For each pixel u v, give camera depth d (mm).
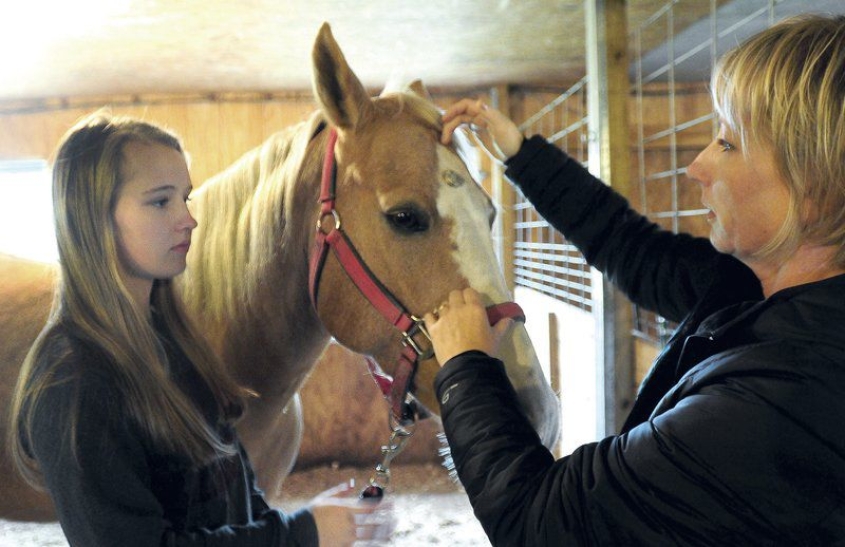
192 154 4051
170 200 805
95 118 800
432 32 2963
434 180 988
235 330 1165
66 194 753
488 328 839
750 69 649
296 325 1181
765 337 624
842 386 582
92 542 670
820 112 595
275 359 1199
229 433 892
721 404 611
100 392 691
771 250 654
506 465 689
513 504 673
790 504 586
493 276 981
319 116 1134
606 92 1863
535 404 965
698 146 4000
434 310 967
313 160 1107
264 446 1345
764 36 660
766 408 591
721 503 601
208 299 1167
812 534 589
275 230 1131
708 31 3092
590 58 1941
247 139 4070
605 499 638
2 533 2988
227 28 2764
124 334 741
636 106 4012
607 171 1865
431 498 3279
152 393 735
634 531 630
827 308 603
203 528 749
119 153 764
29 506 1312
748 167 655
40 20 2592
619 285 1159
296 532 801
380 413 3740
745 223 669
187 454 758
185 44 2977
